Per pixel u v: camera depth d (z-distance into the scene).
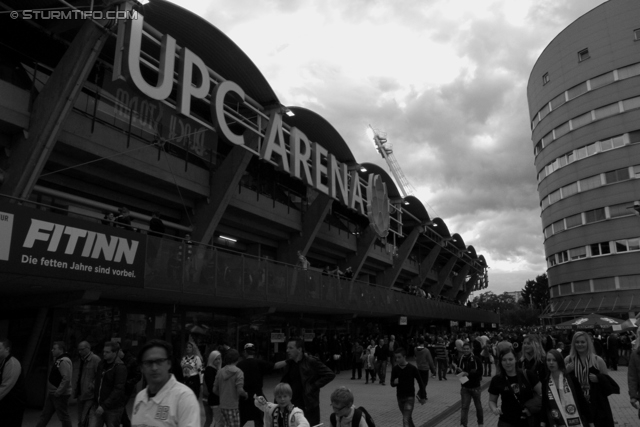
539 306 111.50
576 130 50.41
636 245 44.62
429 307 37.03
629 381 6.80
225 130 17.92
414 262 49.66
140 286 12.62
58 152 16.03
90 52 14.09
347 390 5.05
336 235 33.34
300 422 5.18
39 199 15.88
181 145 20.64
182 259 14.12
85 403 7.84
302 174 23.17
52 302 13.31
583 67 50.31
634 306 43.75
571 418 5.63
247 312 20.17
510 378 6.04
